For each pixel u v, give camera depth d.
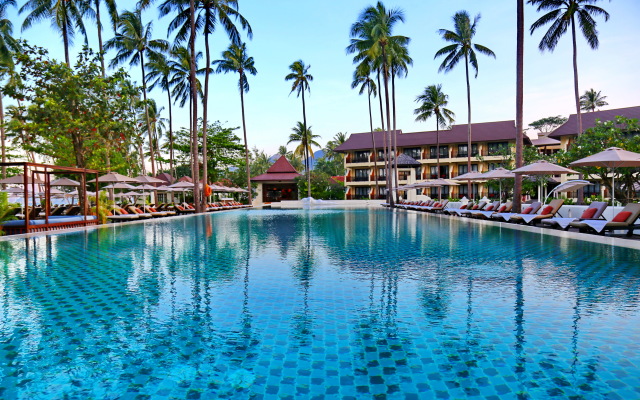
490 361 3.26
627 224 10.92
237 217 23.30
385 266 7.28
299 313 4.55
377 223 17.67
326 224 17.42
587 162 12.54
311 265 7.41
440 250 9.20
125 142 22.05
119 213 20.75
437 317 4.36
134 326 4.18
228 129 54.25
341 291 5.48
